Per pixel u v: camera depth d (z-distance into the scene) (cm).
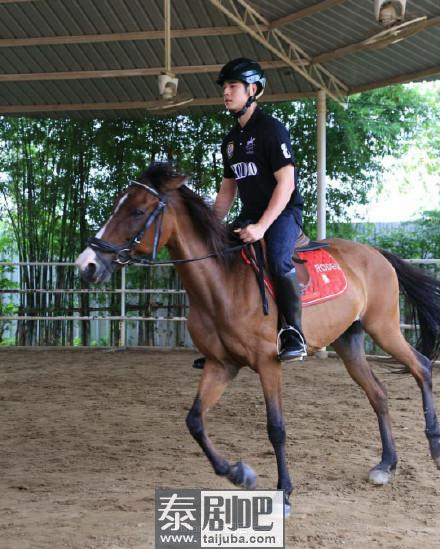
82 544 345
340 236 1341
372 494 434
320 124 1142
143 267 1320
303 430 611
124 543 347
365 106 1352
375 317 498
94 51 1119
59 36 1080
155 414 694
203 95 1238
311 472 480
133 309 1332
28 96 1255
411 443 562
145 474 479
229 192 455
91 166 1359
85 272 374
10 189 1371
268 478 466
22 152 1354
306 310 437
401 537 356
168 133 1351
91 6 1011
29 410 720
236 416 678
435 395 787
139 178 399
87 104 1263
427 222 1325
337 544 346
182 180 397
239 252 413
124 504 411
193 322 412
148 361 1095
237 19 955
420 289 532
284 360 404
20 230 1371
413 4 886
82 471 488
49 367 1039
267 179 421
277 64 1101
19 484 457
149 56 1129
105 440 585
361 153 1334
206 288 401
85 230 1352
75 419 672
